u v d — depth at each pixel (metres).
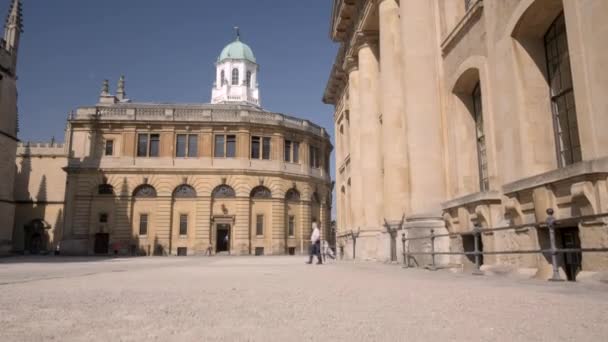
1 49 35.84
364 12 22.33
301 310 4.48
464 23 12.78
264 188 52.47
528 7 9.30
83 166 48.81
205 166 50.53
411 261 13.63
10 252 37.31
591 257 6.72
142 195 49.78
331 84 36.62
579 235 7.25
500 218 9.98
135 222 48.97
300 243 54.06
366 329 3.43
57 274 11.77
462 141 13.69
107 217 48.59
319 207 58.59
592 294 5.22
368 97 23.47
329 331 3.37
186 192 50.41
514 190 8.81
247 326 3.62
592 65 7.29
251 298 5.60
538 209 7.92
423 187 14.09
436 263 12.94
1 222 36.22
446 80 14.40
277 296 5.80
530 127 9.76
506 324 3.49
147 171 49.50
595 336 2.98
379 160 22.98
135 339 3.14
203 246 49.00
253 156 52.72
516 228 8.50
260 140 52.97
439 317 3.91
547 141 9.73
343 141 35.91
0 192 36.06
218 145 51.94
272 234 51.53
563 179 7.13
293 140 55.75
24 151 58.81
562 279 6.96
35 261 27.02
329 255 35.03
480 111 13.55
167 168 49.78
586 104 7.38
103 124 50.06
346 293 6.05
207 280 9.00
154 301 5.33
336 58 32.31
